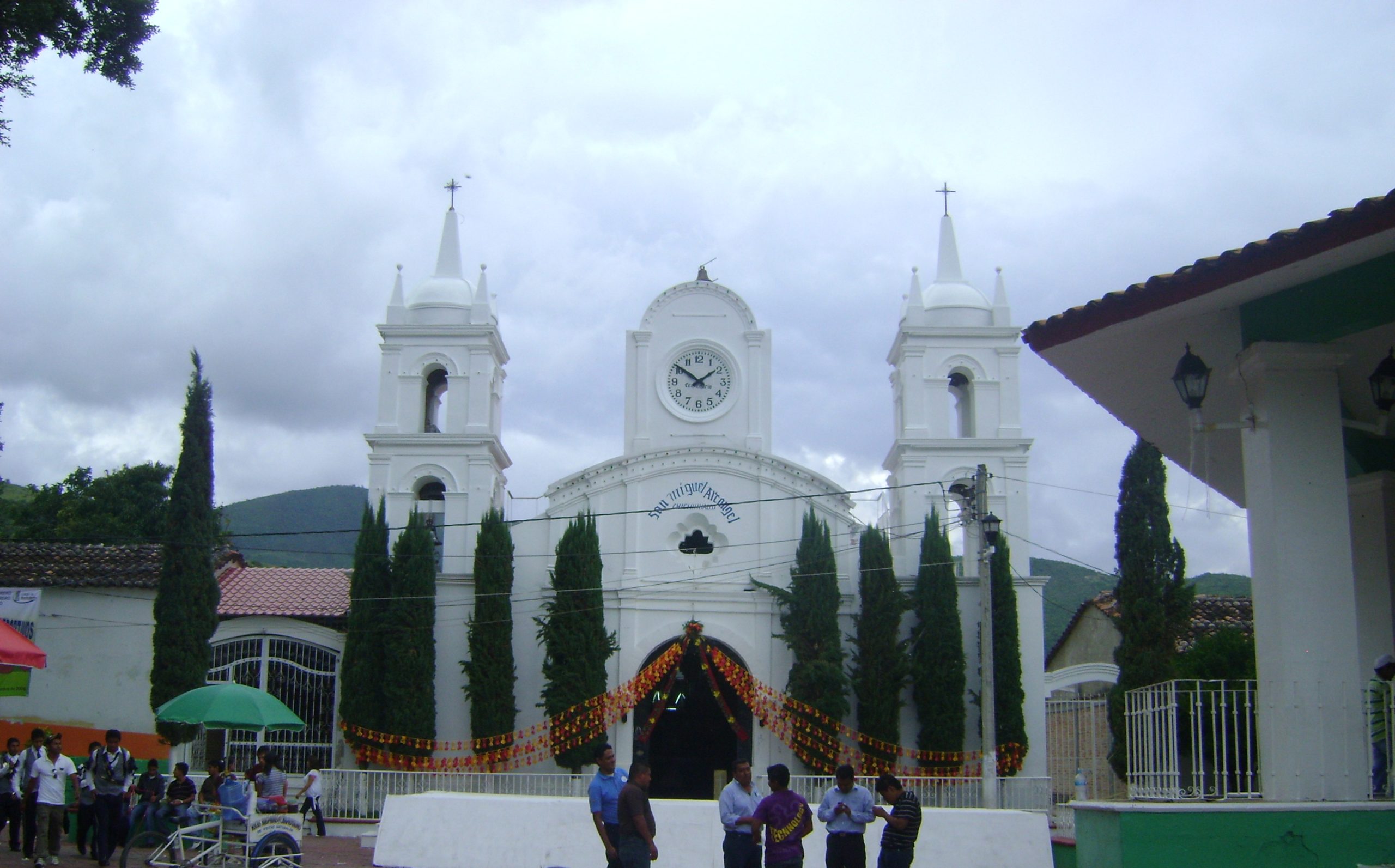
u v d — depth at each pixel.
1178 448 18.36
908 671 39.34
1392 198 11.20
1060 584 102.75
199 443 36.16
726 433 44.09
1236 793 14.04
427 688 38.72
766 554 42.16
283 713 22.81
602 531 42.25
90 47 22.83
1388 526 16.05
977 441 43.09
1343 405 15.50
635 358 44.66
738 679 40.09
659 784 44.25
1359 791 12.79
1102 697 45.16
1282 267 12.53
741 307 44.88
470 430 43.03
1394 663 13.22
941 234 46.62
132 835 24.02
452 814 23.72
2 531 60.91
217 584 36.12
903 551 42.72
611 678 40.78
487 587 39.53
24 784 23.02
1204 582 87.75
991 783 30.14
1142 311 13.76
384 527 40.19
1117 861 12.80
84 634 39.00
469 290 45.06
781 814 15.91
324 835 33.12
